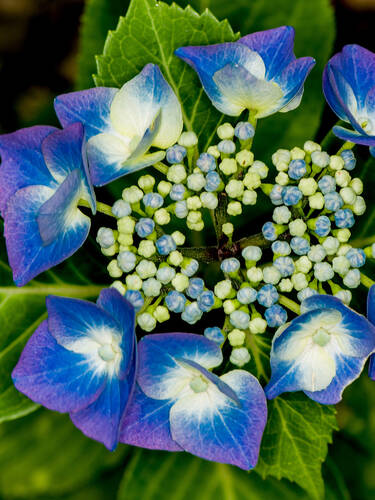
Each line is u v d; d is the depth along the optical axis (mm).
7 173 363
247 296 361
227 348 391
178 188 371
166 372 349
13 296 395
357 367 354
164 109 367
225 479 420
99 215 409
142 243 366
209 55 373
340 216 371
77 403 353
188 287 364
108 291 341
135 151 353
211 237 416
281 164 374
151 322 361
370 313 356
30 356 354
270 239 371
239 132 373
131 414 352
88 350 356
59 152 355
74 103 370
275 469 380
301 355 354
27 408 386
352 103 379
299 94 376
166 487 418
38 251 358
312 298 344
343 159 376
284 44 375
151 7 393
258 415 350
